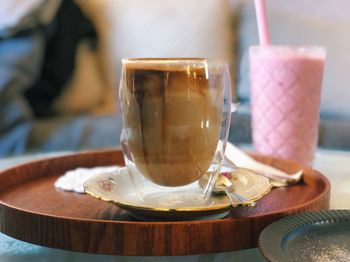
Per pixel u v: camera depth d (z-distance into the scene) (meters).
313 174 0.57
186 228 0.39
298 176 0.58
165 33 1.46
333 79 1.28
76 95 1.50
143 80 0.42
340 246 0.37
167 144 0.43
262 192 0.44
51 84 1.46
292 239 0.38
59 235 0.40
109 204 0.49
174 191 0.46
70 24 1.47
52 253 0.44
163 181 0.44
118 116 1.37
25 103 1.35
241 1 1.47
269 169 0.59
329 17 1.33
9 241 0.46
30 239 0.42
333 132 1.18
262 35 0.71
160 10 1.48
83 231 0.40
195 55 1.44
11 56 1.33
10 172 0.58
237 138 0.99
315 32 1.32
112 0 1.52
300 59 0.68
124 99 0.45
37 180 0.60
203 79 0.43
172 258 0.42
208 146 0.44
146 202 0.43
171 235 0.39
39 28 1.39
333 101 1.28
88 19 1.52
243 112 1.06
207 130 0.44
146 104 0.42
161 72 0.42
